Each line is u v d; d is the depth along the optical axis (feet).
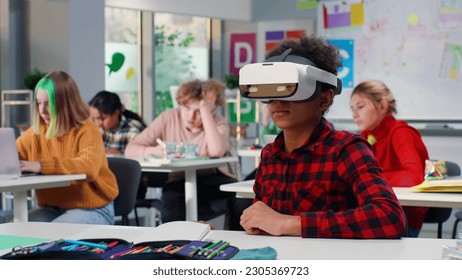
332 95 5.10
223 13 28.27
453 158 21.72
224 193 13.44
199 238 4.57
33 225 5.52
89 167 9.67
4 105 22.98
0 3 22.89
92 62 21.83
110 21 26.37
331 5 23.59
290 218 4.77
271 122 17.65
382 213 4.65
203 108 13.74
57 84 9.78
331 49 5.13
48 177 9.25
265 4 29.22
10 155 9.09
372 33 22.77
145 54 27.43
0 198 20.93
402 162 9.15
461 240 4.17
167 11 26.09
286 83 4.60
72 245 4.19
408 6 22.11
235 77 28.07
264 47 29.35
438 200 7.57
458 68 21.33
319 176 5.12
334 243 4.52
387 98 9.59
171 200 13.47
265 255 3.96
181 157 13.24
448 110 21.58
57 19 21.85
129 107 27.25
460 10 21.24
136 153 13.78
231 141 14.47
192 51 29.40
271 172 5.41
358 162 4.96
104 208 10.00
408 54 22.17
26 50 22.80
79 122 9.96
